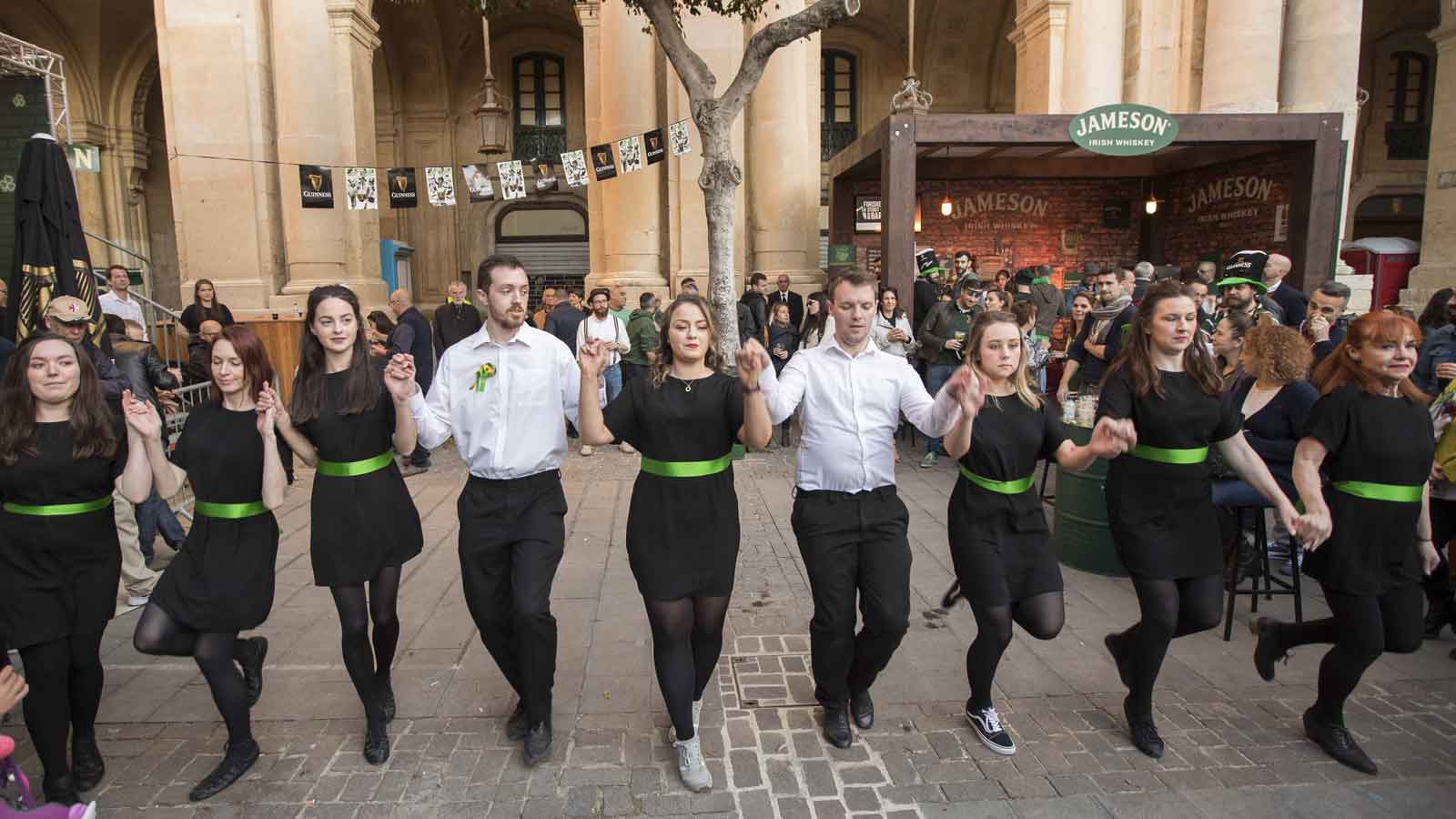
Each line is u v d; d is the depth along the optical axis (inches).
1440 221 548.7
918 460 344.2
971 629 179.2
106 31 653.3
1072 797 122.0
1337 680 128.9
